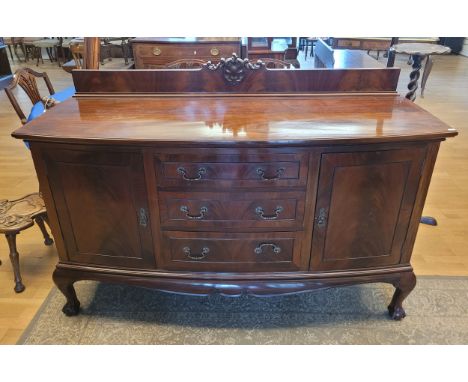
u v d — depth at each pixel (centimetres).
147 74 151
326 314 157
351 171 120
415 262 184
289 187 122
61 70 569
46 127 122
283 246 133
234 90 153
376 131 117
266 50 237
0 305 161
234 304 162
